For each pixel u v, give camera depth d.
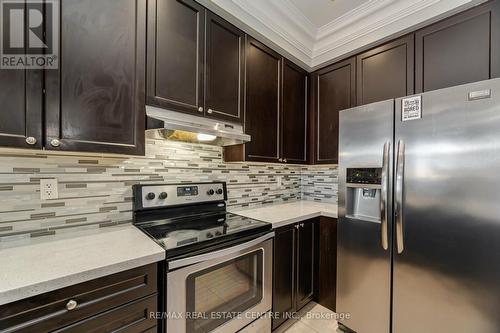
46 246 1.05
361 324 1.64
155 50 1.26
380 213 1.53
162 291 1.04
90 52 1.03
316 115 2.33
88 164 1.29
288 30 1.97
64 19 0.96
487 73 1.40
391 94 1.81
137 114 1.17
